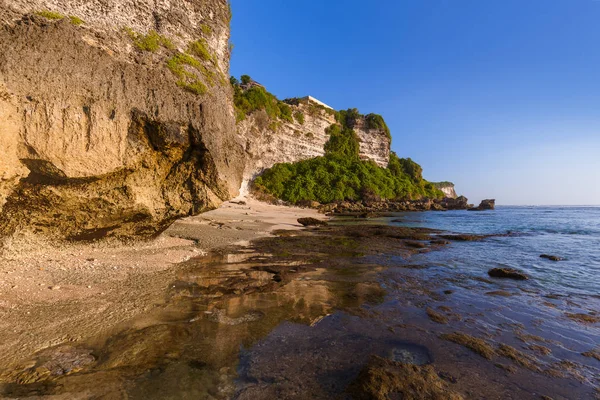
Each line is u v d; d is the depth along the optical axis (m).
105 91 7.48
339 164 60.62
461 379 3.75
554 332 5.21
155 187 9.36
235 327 4.98
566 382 3.77
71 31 6.99
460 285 8.02
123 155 7.90
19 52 6.06
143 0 9.09
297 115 59.16
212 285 7.04
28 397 3.05
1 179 5.99
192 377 3.56
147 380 3.45
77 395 3.12
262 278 7.91
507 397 3.44
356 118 72.50
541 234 20.94
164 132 8.59
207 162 9.88
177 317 5.20
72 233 8.27
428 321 5.58
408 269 9.70
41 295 5.50
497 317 5.85
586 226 27.97
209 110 9.97
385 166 76.44
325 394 3.35
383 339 4.80
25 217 7.21
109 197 8.21
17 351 3.82
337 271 9.18
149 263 8.39
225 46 13.08
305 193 50.47
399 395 3.31
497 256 12.32
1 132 5.77
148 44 8.86
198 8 11.24
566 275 9.30
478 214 49.56
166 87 8.87
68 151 6.80
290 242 14.48
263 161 50.97
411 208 58.44
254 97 47.62
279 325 5.16
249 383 3.51
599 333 5.21
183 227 16.38
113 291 6.10
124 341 4.27
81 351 3.95
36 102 6.30
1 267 6.56
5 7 6.19
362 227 23.09
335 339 4.74
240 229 18.23
